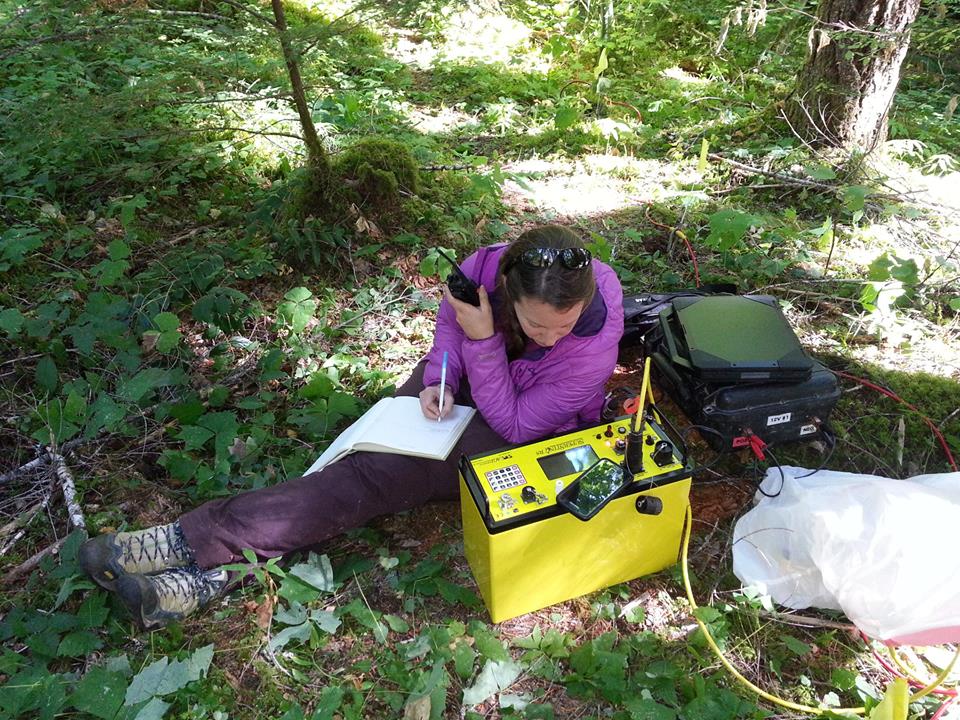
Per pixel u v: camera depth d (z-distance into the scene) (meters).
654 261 3.67
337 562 2.31
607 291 2.21
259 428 2.70
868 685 1.92
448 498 2.39
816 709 1.85
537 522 1.89
